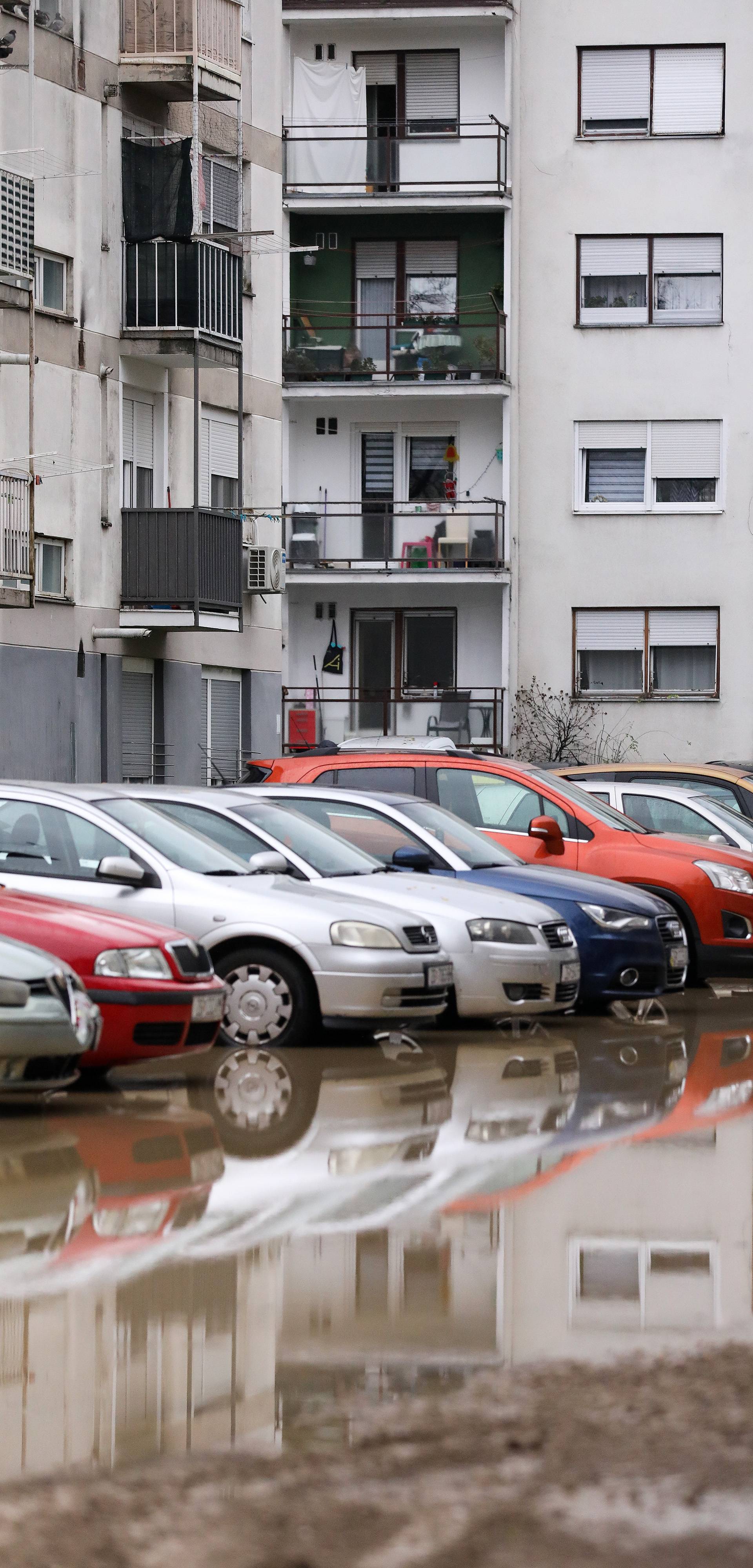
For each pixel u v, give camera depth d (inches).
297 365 3440.0
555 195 3432.6
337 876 1217.4
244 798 1254.3
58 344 2417.6
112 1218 653.9
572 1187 713.0
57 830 1090.1
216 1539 366.0
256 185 2886.3
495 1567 352.8
